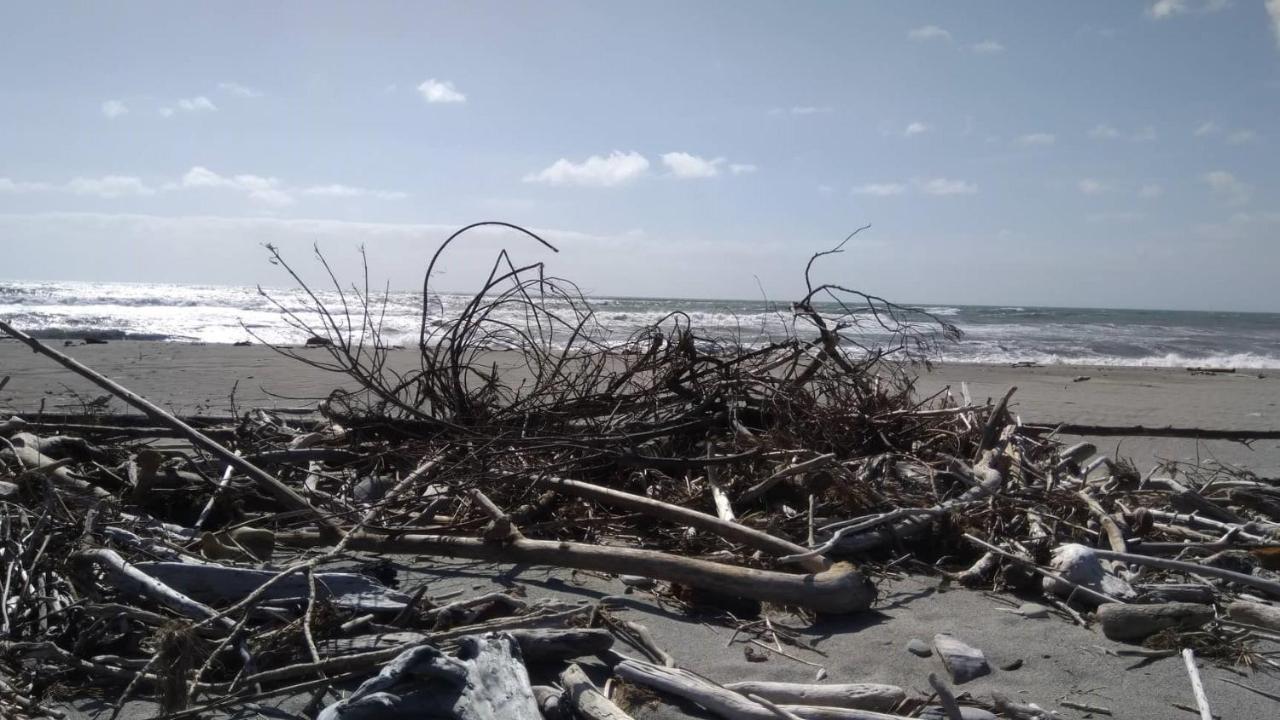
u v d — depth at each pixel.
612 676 2.90
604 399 5.43
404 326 25.61
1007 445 5.39
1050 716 2.72
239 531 3.82
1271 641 3.38
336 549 3.59
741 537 3.82
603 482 5.02
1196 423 10.30
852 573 3.54
